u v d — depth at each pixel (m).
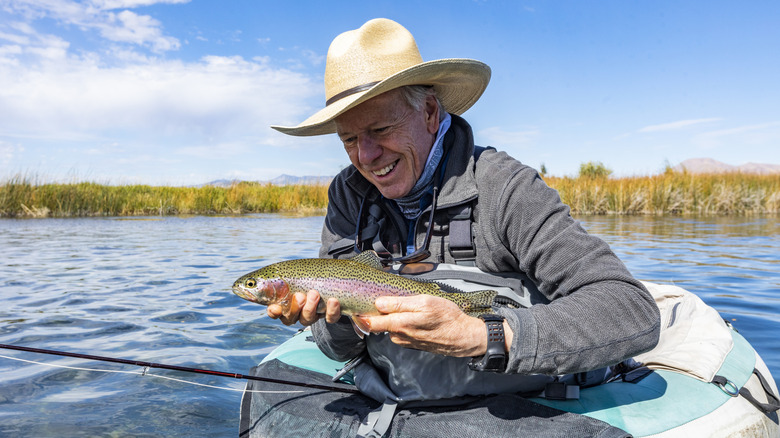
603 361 1.78
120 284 6.75
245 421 2.41
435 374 2.07
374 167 2.26
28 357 3.81
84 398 3.10
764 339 4.21
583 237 1.93
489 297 1.99
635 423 2.00
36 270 7.86
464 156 2.26
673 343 2.77
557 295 1.99
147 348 4.09
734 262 8.04
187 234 13.75
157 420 2.79
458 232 2.20
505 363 1.78
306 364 2.72
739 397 2.31
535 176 2.09
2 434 2.58
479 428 1.91
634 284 1.86
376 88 2.04
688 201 21.30
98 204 22.72
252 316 5.13
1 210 21.19
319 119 2.28
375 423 2.05
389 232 2.52
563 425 1.88
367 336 2.21
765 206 21.53
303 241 11.92
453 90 2.54
